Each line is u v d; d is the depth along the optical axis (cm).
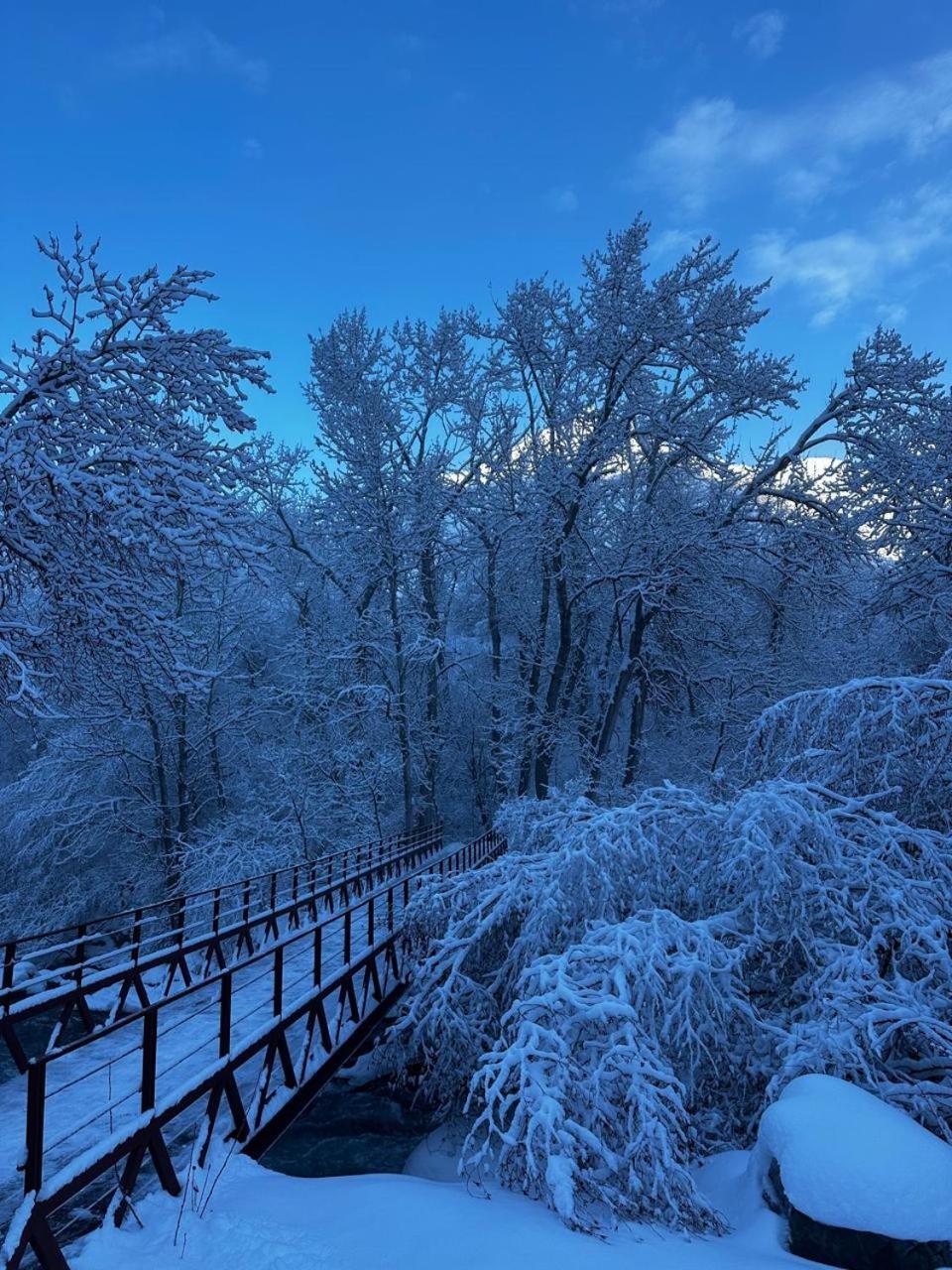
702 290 2397
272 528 2662
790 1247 505
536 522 2442
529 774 2753
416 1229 481
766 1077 740
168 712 2469
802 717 1038
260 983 1116
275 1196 533
